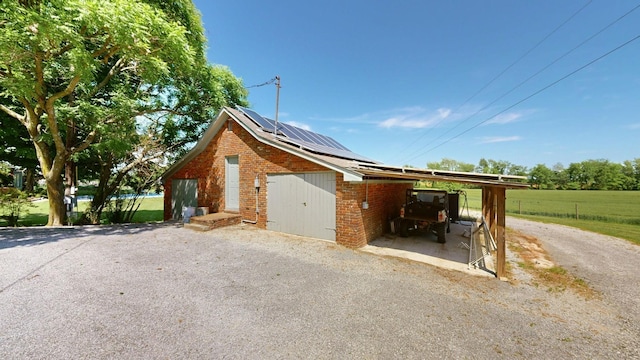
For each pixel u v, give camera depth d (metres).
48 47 7.19
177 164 11.74
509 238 9.44
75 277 4.29
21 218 12.12
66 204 11.45
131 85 11.85
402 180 9.37
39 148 9.43
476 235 8.98
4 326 2.81
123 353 2.46
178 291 3.93
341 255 6.23
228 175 10.48
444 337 3.00
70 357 2.36
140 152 12.76
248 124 9.17
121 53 8.92
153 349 2.54
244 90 15.99
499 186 5.01
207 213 10.41
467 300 4.05
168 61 9.78
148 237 7.42
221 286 4.19
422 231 9.72
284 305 3.63
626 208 22.34
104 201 12.35
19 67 7.30
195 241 7.07
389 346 2.78
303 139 11.19
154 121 13.30
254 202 9.38
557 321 3.53
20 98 7.96
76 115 8.96
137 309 3.33
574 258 6.86
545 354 2.77
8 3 5.89
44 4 6.54
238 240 7.34
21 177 19.34
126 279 4.29
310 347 2.71
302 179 8.06
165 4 10.02
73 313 3.15
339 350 2.68
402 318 3.39
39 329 2.78
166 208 12.40
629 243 8.84
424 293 4.24
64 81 10.32
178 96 13.02
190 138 14.73
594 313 3.82
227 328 3.00
